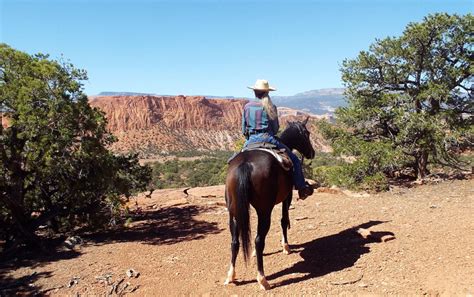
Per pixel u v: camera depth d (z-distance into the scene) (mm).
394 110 14844
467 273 5457
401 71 15375
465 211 8766
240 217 5062
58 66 8477
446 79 14789
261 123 5977
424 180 14305
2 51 8336
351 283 5434
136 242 8164
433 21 14086
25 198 9211
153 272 6352
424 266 5793
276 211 9883
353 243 7027
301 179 6148
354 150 15352
